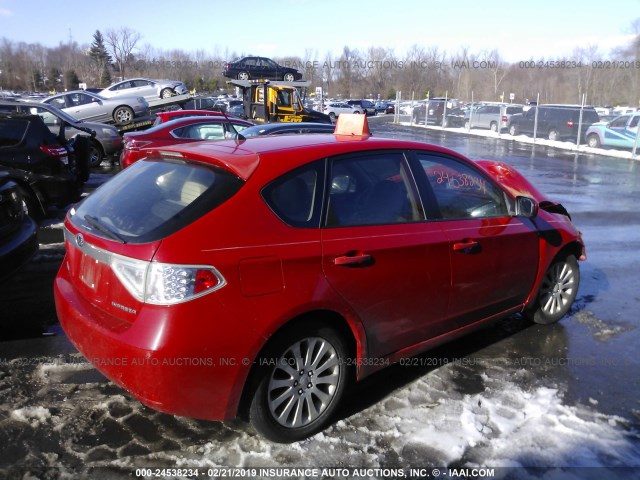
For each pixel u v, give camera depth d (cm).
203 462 284
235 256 266
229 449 295
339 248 302
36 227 512
